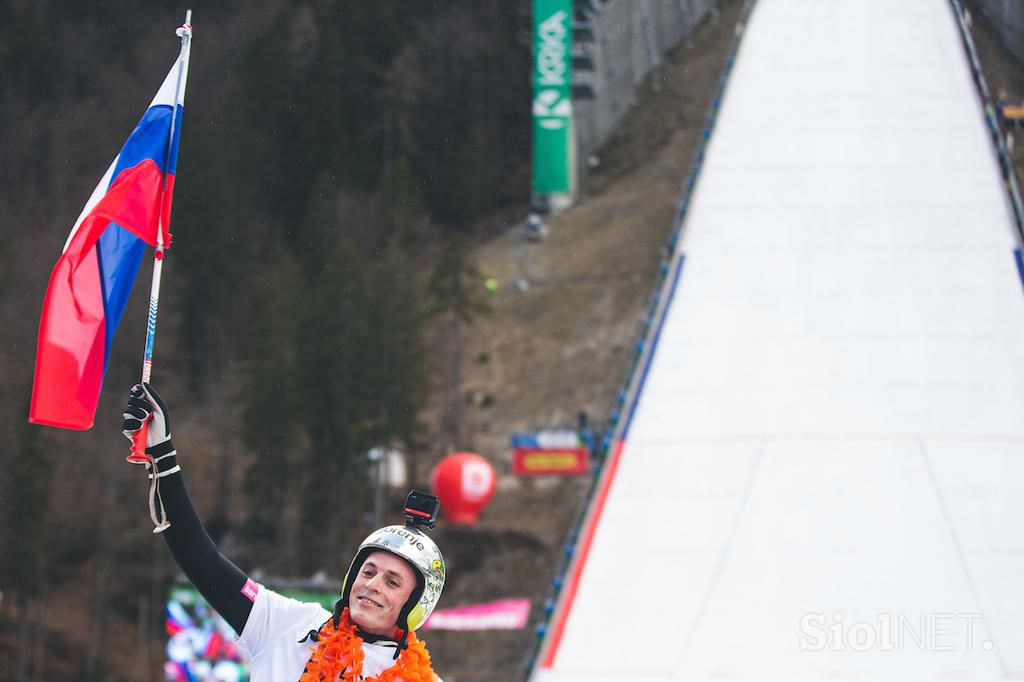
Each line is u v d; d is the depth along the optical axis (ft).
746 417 200.23
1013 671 140.97
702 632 156.25
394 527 22.38
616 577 168.45
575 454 300.61
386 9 590.96
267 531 354.54
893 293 231.09
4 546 336.08
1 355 405.18
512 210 553.64
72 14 570.05
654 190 530.27
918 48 337.72
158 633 341.82
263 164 522.06
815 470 184.96
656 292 246.27
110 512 364.58
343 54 562.25
